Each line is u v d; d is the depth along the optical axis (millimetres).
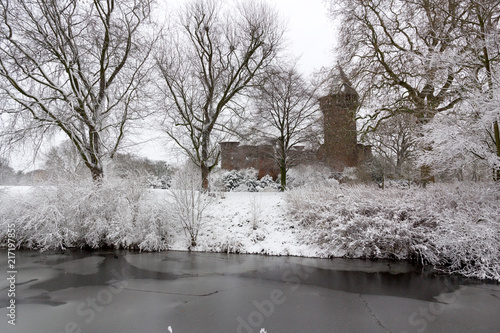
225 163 29484
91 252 11492
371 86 14562
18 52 12891
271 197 16109
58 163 14766
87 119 13914
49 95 13883
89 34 14273
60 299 6562
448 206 9570
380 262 9617
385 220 9797
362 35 14984
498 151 8859
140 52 15320
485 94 8461
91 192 12273
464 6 10555
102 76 14930
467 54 9289
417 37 13977
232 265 9469
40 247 12219
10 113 12633
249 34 17234
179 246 11906
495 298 6453
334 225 10773
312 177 24250
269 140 21156
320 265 9359
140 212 12148
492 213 8156
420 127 10531
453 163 9609
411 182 16328
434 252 9266
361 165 20812
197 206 12570
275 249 11117
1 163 13031
